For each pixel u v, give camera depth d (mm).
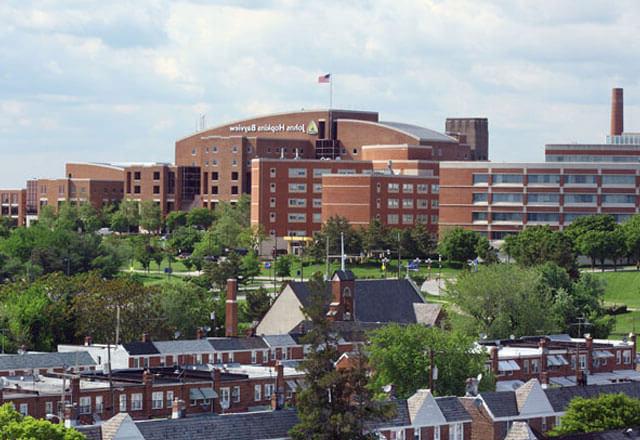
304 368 179750
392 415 172875
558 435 178000
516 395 187625
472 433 183500
